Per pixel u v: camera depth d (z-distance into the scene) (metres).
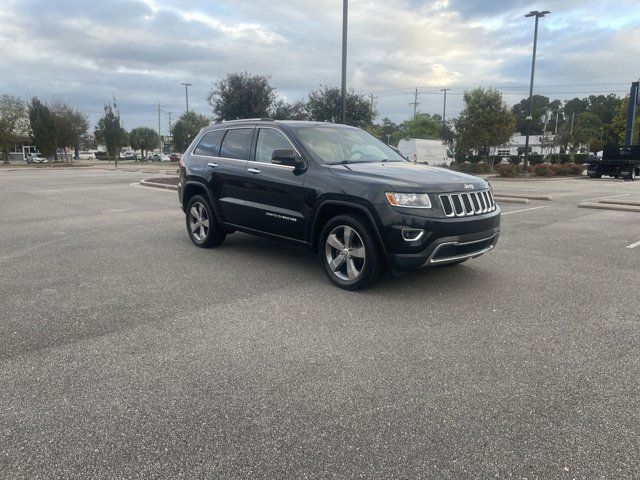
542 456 2.49
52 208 12.12
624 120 53.66
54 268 6.13
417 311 4.55
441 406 2.95
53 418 2.83
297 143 5.73
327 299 4.90
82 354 3.65
